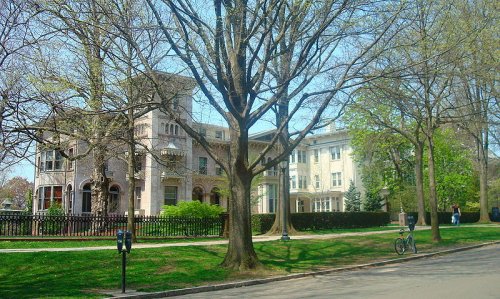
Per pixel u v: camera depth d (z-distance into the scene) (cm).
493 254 1992
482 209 4266
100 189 2542
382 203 5934
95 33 1518
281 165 2636
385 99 2317
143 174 4119
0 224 2002
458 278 1241
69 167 3309
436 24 1983
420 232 2859
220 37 1421
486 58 2033
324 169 6322
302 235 2619
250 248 1514
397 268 1619
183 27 1344
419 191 3762
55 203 3500
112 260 1505
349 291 1077
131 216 2089
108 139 1909
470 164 5012
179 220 2430
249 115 1527
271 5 1350
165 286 1234
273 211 5184
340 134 6172
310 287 1209
